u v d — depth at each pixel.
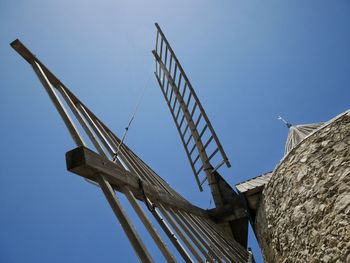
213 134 6.28
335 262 2.85
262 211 5.16
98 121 3.67
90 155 2.10
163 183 4.60
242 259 4.48
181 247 2.42
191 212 4.53
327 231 3.05
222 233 5.24
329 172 3.33
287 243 3.89
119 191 2.49
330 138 3.56
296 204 3.76
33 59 2.87
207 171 6.81
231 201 6.21
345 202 2.92
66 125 2.37
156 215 2.59
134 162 3.60
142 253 1.74
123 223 1.85
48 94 2.61
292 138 6.29
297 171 3.95
